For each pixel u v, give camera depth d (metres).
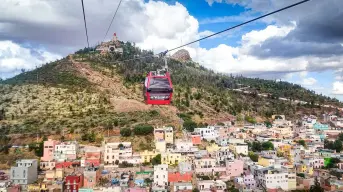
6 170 191.88
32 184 161.75
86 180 164.38
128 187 157.00
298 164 197.12
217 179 176.25
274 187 167.12
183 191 152.75
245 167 193.00
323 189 160.88
